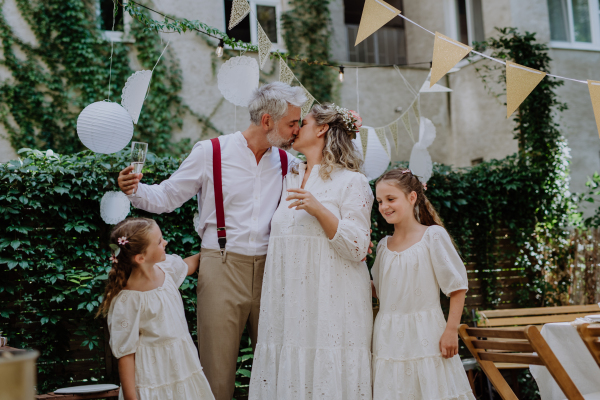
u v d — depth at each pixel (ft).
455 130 25.17
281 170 7.81
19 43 21.34
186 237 12.04
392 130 10.96
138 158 6.60
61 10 21.66
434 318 6.85
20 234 11.03
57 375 11.18
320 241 6.81
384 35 29.55
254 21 24.49
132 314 6.39
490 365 6.96
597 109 7.37
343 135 7.34
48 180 11.14
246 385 12.26
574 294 15.90
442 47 7.55
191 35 22.82
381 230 13.47
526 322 13.17
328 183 7.11
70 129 21.49
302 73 24.27
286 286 6.81
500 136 22.52
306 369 6.57
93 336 11.11
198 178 7.47
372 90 24.80
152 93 22.15
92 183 11.46
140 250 6.46
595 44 22.90
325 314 6.61
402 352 6.72
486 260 15.25
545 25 22.06
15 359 1.91
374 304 12.10
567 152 18.49
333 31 25.41
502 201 15.44
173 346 6.51
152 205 7.18
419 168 11.47
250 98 7.55
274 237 7.09
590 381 7.75
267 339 6.89
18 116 21.07
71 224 11.17
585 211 20.65
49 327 11.10
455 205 14.92
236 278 7.23
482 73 23.40
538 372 8.20
